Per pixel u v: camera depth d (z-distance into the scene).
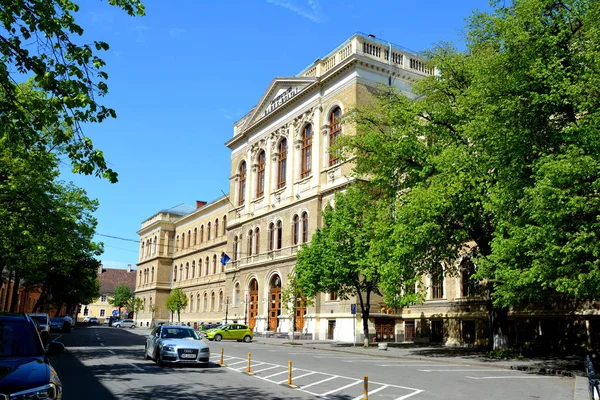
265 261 52.75
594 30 17.36
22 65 9.81
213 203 74.88
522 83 18.84
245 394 13.17
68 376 16.48
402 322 41.00
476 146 22.27
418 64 48.09
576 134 17.14
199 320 75.94
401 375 18.23
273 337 46.97
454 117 26.27
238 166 63.25
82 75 9.85
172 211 94.06
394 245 26.69
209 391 13.58
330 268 34.59
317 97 48.41
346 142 31.44
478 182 22.48
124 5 9.99
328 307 43.31
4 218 20.41
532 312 29.67
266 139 56.88
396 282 26.17
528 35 18.88
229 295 61.31
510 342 31.05
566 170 15.66
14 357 7.55
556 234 16.38
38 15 9.41
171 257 91.75
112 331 60.94
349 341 39.81
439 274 27.89
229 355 26.20
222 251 71.62
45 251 27.20
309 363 22.61
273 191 53.81
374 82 44.88
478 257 24.81
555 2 19.47
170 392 13.28
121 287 121.25
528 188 17.30
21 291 62.12
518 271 18.55
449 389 14.84
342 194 36.28
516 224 18.88
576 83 17.39
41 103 10.01
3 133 10.67
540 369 19.86
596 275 15.78
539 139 18.92
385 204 28.42
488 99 19.92
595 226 15.88
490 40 23.59
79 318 128.88
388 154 27.89
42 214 21.36
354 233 33.78
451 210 23.58
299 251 38.31
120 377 16.31
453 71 27.00
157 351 20.25
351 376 17.70
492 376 18.17
